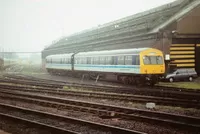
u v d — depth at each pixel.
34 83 27.30
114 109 12.09
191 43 34.50
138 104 14.08
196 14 34.00
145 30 34.81
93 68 31.14
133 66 24.73
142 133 7.76
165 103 13.90
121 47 38.84
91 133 8.48
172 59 33.41
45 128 8.98
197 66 34.78
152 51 24.80
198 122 9.45
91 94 18.11
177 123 8.98
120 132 8.32
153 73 24.62
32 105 14.37
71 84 26.02
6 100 16.48
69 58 37.06
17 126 9.66
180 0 36.53
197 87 24.50
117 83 28.11
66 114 11.73
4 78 37.31
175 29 33.06
